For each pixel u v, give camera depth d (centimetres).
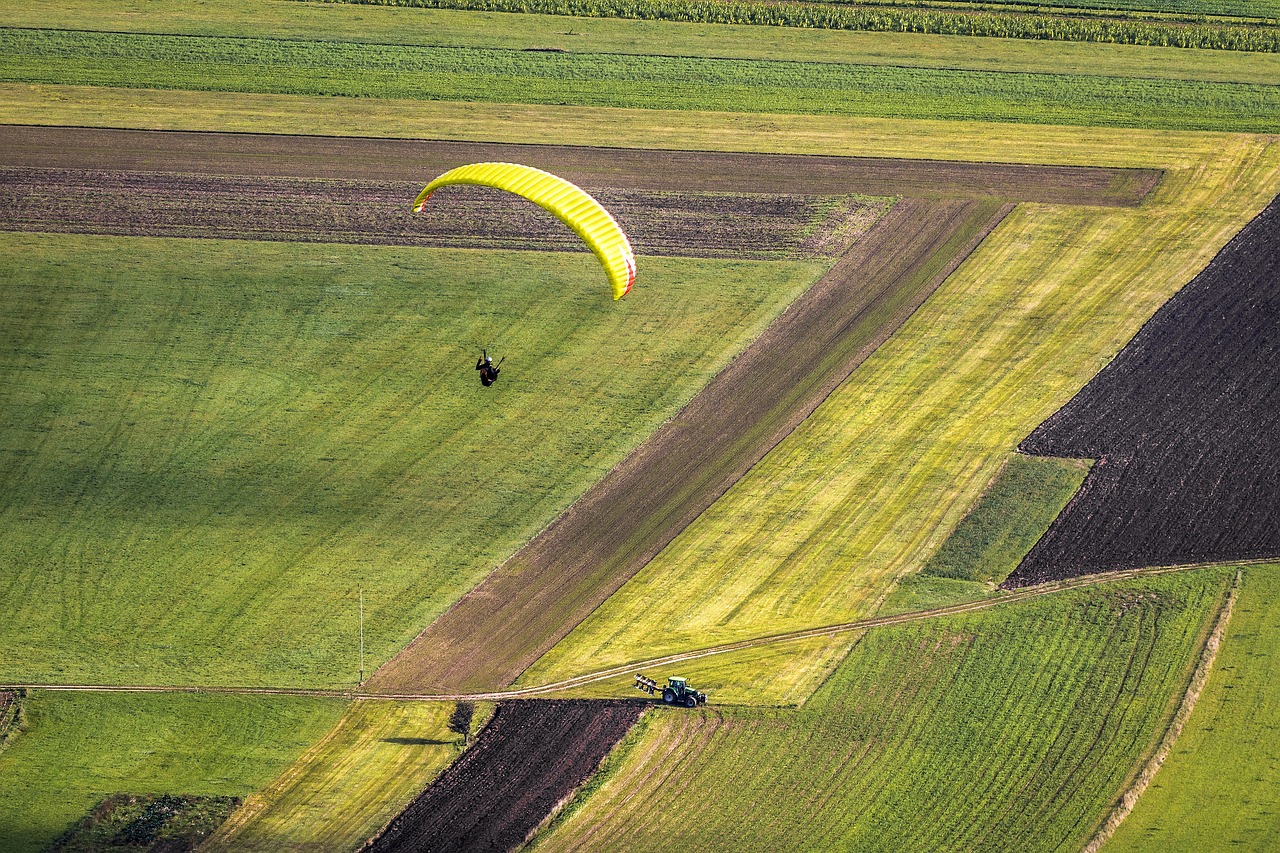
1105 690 12619
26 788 11456
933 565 14262
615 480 15325
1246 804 11400
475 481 15238
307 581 13925
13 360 16700
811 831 11106
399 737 12169
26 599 13575
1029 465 15562
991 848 10956
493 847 10900
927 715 12350
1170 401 16475
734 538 14625
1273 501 15050
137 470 15188
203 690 12644
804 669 12950
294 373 16650
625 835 11044
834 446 15838
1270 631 13350
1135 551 14425
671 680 12494
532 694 12719
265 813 11238
